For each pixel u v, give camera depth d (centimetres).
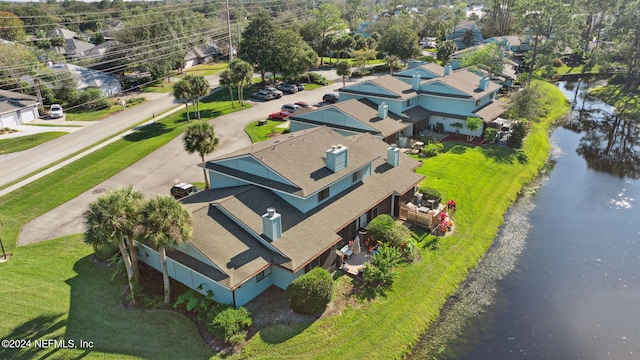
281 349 2003
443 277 2658
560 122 6228
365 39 11194
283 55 7531
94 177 4000
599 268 2880
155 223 1994
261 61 7719
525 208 3703
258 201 2556
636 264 2925
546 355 2164
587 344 2241
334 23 11662
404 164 3472
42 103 6631
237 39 11006
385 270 2494
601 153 5019
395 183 3172
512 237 3238
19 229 3098
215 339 2036
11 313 2192
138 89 8244
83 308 2244
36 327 2108
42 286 2414
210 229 2309
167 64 8750
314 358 1986
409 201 3391
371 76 8962
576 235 3281
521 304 2531
